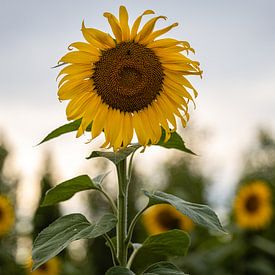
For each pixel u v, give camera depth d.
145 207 3.92
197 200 14.15
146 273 3.84
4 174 14.68
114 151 3.91
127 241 3.94
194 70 4.00
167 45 3.95
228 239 10.97
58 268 10.40
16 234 12.61
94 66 3.97
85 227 3.69
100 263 16.59
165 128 4.02
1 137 15.18
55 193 4.05
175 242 4.20
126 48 3.98
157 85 4.05
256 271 10.45
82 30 3.84
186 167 15.86
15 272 11.66
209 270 10.43
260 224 10.38
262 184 10.53
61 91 3.90
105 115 4.00
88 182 4.00
